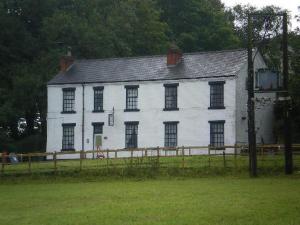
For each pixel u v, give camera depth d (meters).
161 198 24.52
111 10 73.06
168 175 36.12
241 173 35.47
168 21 84.88
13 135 66.00
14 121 61.62
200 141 50.84
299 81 40.44
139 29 72.81
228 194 25.31
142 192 27.34
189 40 79.12
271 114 55.62
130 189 29.19
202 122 50.84
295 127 51.31
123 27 69.94
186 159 40.84
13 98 60.47
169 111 52.16
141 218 18.92
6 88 63.06
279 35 48.19
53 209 22.08
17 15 69.38
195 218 18.61
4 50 64.44
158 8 83.38
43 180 36.31
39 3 69.00
